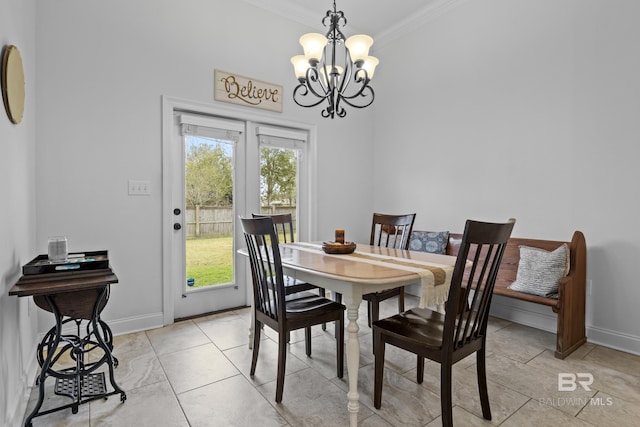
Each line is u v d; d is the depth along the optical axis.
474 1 3.13
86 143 2.38
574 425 1.49
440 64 3.44
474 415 1.56
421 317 1.72
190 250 2.94
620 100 2.28
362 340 2.47
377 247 2.47
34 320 2.08
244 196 3.23
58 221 2.28
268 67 3.29
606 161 2.34
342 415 1.57
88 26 2.37
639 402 1.67
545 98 2.65
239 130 3.16
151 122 2.64
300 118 3.54
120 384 1.83
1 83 1.43
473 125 3.16
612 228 2.32
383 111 4.08
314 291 3.42
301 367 2.04
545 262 2.38
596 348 2.31
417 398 1.70
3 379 1.33
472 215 3.17
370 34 4.00
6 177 1.46
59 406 1.62
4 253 1.42
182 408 1.62
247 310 3.12
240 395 1.73
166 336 2.49
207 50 2.91
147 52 2.62
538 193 2.70
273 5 3.27
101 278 1.61
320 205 3.74
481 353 1.53
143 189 2.61
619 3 2.27
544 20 2.65
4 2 1.48
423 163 3.62
